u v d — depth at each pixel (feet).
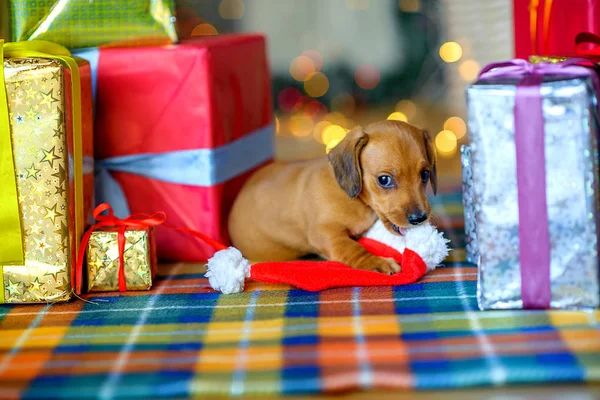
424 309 2.37
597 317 2.25
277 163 3.12
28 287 2.53
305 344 2.16
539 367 1.98
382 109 6.02
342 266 2.69
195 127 2.90
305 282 2.56
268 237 2.93
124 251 2.62
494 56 4.26
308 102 6.02
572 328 2.19
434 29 5.95
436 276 2.67
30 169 2.50
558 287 2.30
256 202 2.94
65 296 2.54
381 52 6.40
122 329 2.32
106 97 2.91
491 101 2.28
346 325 2.28
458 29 4.70
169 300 2.55
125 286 2.64
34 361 2.12
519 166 2.28
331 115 5.92
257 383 1.97
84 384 1.99
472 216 2.76
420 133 2.70
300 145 5.02
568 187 2.26
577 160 2.25
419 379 1.96
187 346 2.18
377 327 2.25
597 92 2.31
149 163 2.95
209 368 2.05
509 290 2.32
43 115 2.49
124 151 2.95
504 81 2.32
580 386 1.96
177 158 2.93
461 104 4.91
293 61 6.28
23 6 2.87
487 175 2.30
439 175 4.15
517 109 2.26
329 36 6.49
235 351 2.14
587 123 2.23
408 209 2.59
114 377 2.02
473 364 2.01
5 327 2.37
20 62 2.48
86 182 2.77
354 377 1.98
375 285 2.59
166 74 2.87
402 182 2.61
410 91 6.13
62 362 2.11
